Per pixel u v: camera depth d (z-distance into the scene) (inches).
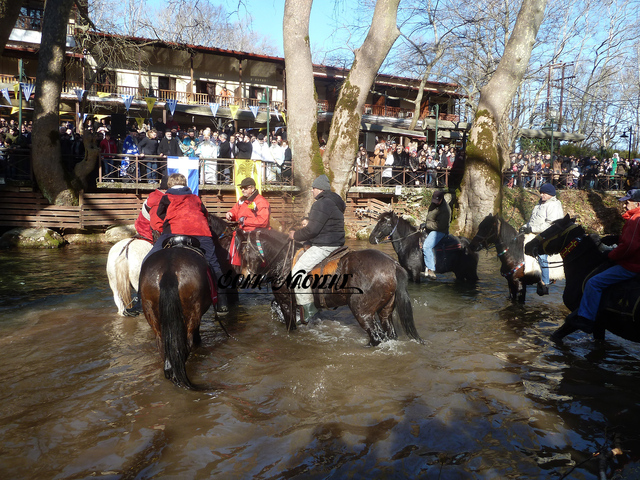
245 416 153.4
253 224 266.8
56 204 557.9
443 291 334.6
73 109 953.5
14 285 336.5
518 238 295.1
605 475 120.9
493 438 141.3
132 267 250.2
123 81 1046.4
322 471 124.0
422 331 242.2
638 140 1686.8
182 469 124.3
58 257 453.7
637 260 191.0
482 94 666.2
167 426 146.6
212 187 592.1
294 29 605.3
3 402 161.6
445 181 800.9
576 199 868.6
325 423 149.0
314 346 219.1
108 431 143.4
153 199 244.2
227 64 1147.3
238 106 974.4
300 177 637.3
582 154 1350.9
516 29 634.2
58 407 158.4
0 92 877.8
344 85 645.3
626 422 151.8
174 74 1099.9
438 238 344.2
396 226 345.7
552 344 225.6
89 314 266.7
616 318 193.9
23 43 960.9
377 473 123.2
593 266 211.8
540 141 1277.1
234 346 219.6
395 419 151.6
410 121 1162.0
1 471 123.1
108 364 195.8
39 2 969.5
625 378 186.4
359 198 740.0
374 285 203.5
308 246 220.4
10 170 571.8
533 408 160.2
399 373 187.8
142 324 249.4
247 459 129.3
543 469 125.8
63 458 129.2
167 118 1036.5
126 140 589.9
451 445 137.0
